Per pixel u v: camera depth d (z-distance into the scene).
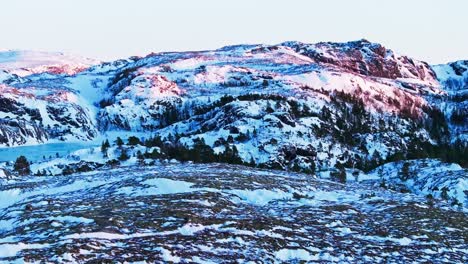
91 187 54.91
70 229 32.38
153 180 51.53
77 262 26.20
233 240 32.41
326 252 32.31
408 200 52.47
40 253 27.08
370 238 36.81
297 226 37.41
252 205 45.19
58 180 63.81
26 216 38.25
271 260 29.97
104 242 29.92
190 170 63.69
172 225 34.44
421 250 34.81
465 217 45.56
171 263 27.47
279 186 53.09
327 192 54.22
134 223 34.53
